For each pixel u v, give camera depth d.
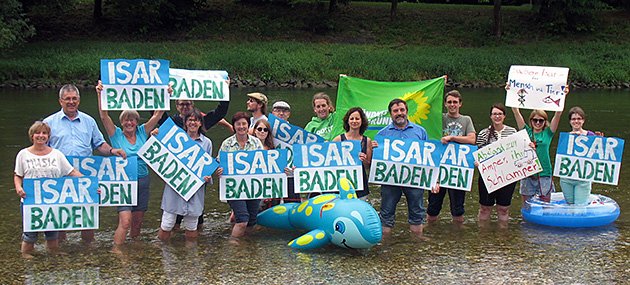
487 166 9.08
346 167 8.48
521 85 9.34
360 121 8.54
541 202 9.26
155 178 12.10
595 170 9.16
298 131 9.36
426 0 50.88
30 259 7.64
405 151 8.58
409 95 9.60
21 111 21.78
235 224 8.59
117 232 8.15
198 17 41.81
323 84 33.94
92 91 29.62
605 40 40.94
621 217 9.59
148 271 7.27
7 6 30.00
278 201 9.50
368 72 34.94
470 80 35.19
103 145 8.26
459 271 7.30
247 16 42.47
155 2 38.94
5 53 33.50
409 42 40.88
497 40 40.88
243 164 8.45
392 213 8.70
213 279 7.03
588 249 8.09
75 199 7.79
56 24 40.00
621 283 6.98
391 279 7.05
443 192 9.20
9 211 9.64
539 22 42.56
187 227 8.41
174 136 8.27
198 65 34.22
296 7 43.75
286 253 7.89
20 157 7.68
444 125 9.27
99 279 7.02
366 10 44.72
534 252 7.96
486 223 9.27
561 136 9.27
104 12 42.06
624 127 19.05
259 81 33.66
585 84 35.31
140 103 8.41
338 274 7.18
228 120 19.92
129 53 34.81
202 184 8.24
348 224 7.63
